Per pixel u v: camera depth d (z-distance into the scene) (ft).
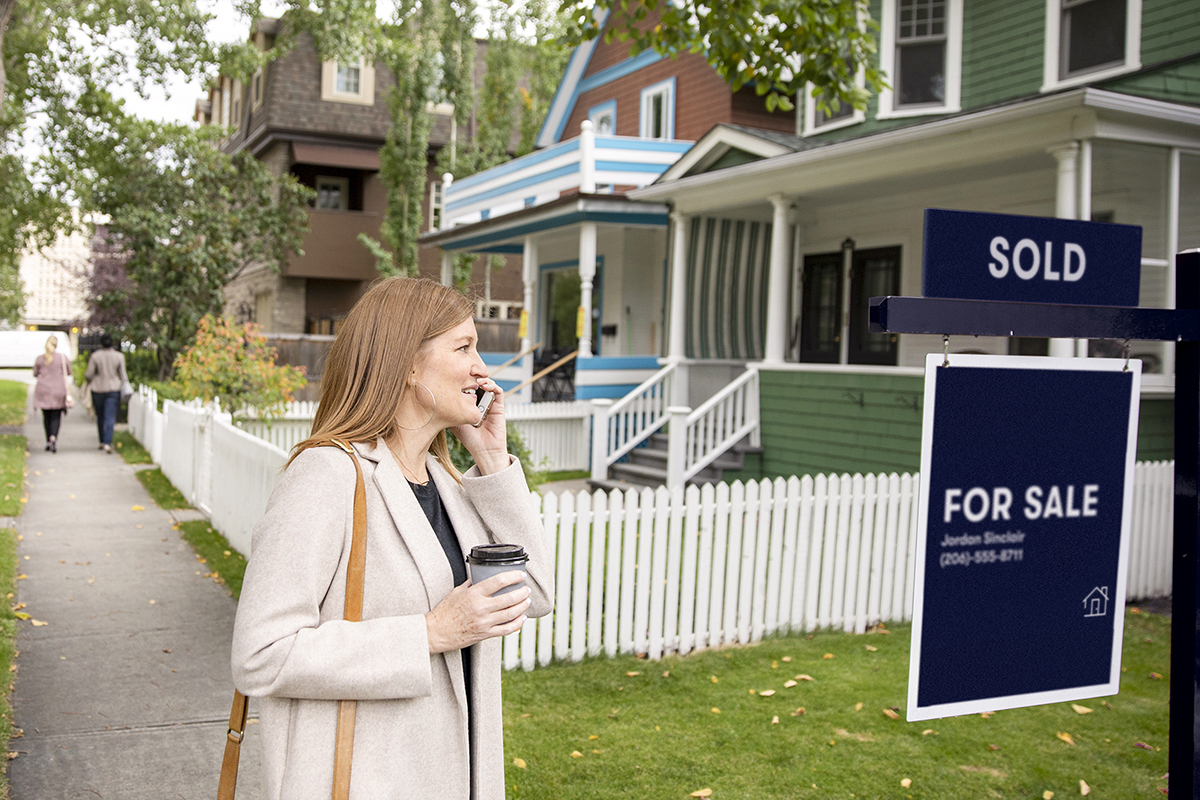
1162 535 26.05
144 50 55.98
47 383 48.08
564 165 50.75
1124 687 18.03
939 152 32.40
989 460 8.91
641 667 18.35
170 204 66.03
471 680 6.36
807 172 37.29
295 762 5.61
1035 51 38.11
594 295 57.82
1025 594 9.12
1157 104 27.43
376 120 83.10
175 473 38.19
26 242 61.93
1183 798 8.68
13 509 31.55
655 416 44.96
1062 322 8.86
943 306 8.39
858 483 21.66
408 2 75.46
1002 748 14.84
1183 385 8.88
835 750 14.49
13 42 52.44
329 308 81.76
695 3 25.99
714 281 47.11
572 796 12.69
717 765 13.84
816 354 46.47
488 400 6.86
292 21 63.82
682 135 58.75
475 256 87.15
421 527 6.15
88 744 13.99
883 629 21.80
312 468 5.94
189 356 34.09
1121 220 33.09
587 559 18.69
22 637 18.83
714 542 20.07
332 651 5.49
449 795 5.94
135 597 21.91
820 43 25.55
